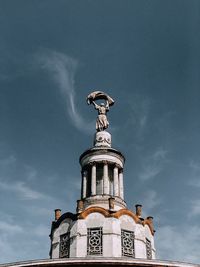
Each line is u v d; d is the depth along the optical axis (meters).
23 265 33.81
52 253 39.31
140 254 38.09
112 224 38.22
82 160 45.56
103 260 33.12
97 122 48.75
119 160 45.28
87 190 44.00
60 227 40.09
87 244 37.50
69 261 33.22
